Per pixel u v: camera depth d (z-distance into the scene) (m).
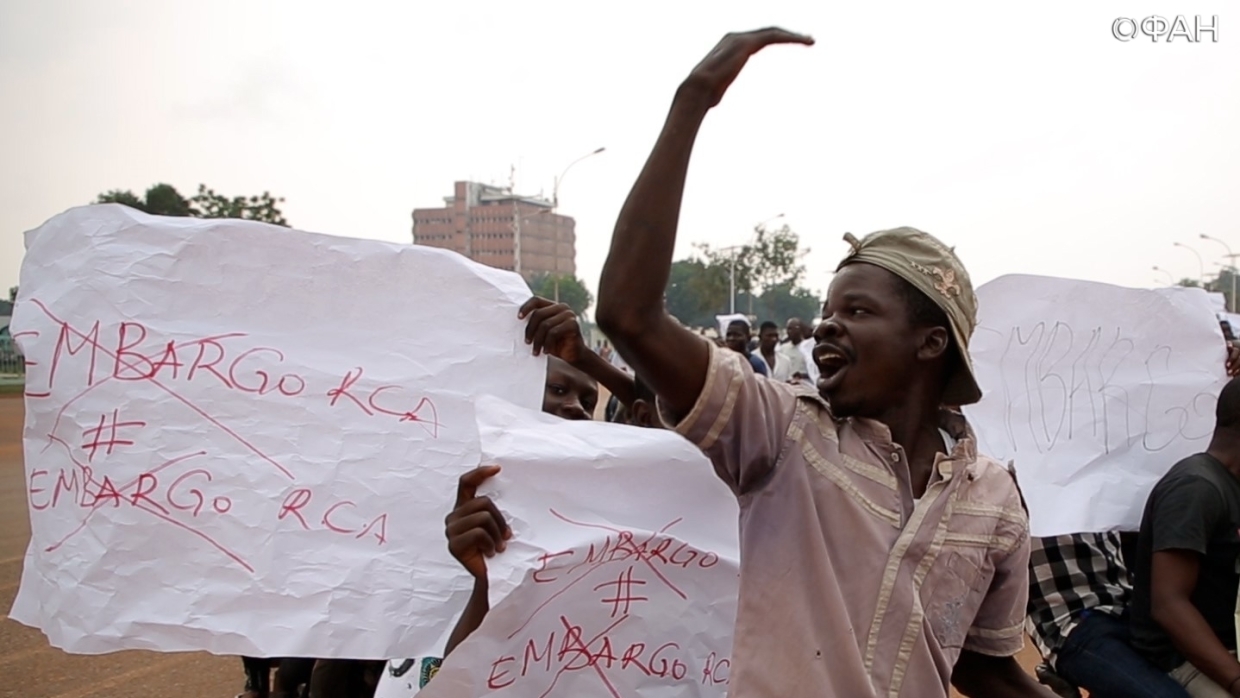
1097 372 3.07
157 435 2.00
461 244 76.25
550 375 2.55
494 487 1.78
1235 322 9.41
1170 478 2.69
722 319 15.66
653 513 1.91
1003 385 2.96
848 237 1.77
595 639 1.90
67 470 1.99
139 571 1.96
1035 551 3.12
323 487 2.05
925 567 1.66
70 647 1.92
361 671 2.68
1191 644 2.53
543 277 74.31
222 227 2.07
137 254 2.03
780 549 1.63
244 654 1.96
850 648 1.55
